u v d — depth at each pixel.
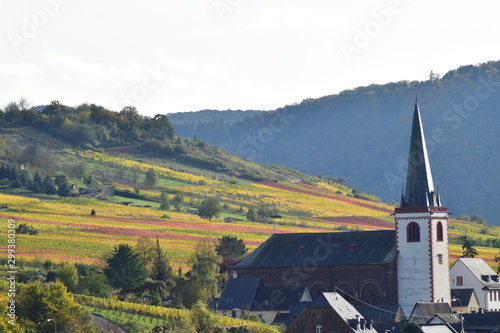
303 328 152.62
